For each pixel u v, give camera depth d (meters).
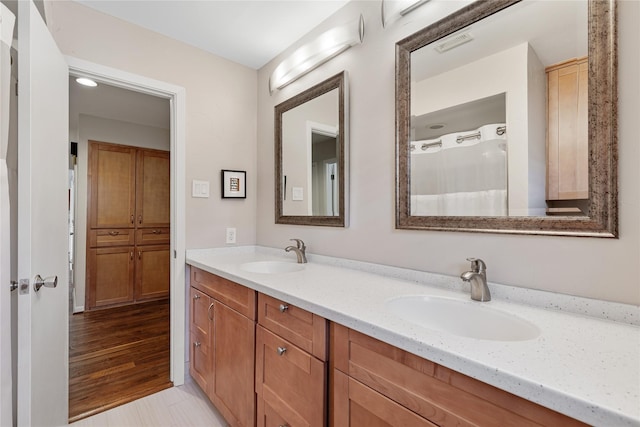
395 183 1.45
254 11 1.76
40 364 1.19
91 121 3.49
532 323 0.87
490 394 0.63
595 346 0.71
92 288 3.50
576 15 0.95
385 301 1.06
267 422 1.28
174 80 2.02
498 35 1.12
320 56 1.80
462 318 1.07
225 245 2.26
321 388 1.01
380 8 1.53
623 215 0.87
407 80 1.40
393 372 0.81
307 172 1.94
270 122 2.30
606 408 0.49
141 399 1.83
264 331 1.31
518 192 1.07
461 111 1.23
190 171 2.09
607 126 0.89
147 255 3.88
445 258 1.28
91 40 1.72
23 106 1.06
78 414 1.67
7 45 1.00
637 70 0.85
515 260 1.08
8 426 0.96
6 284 0.97
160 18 1.82
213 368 1.72
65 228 1.55
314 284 1.31
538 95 1.03
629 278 0.86
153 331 2.91
